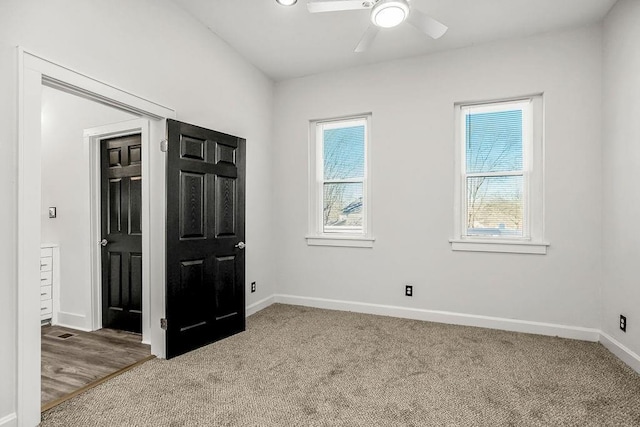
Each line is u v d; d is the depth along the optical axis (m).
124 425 1.68
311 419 1.73
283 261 4.03
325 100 3.81
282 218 4.03
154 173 2.56
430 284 3.36
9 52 1.61
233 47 3.29
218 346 2.72
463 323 3.22
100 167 3.25
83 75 1.94
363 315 3.53
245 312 3.31
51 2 1.79
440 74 3.31
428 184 3.36
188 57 2.74
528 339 2.84
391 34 2.99
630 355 2.31
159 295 2.54
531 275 3.01
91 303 3.18
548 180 2.95
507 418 1.74
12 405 1.62
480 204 3.28
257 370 2.28
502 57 3.09
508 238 3.16
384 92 3.54
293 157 3.98
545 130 2.96
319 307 3.82
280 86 4.03
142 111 2.35
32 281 1.69
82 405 1.85
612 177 2.60
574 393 1.98
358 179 3.75
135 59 2.28
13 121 1.62
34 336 1.70
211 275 2.82
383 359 2.45
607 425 1.68
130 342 2.86
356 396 1.95
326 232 3.90
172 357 2.49
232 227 3.04
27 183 1.67
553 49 2.93
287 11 2.70
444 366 2.34
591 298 2.83
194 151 2.68
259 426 1.67
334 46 3.25
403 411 1.80
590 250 2.83
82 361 2.48
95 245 3.21
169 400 1.91
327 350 2.62
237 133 3.38
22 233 1.64
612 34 2.59
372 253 3.60
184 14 2.70
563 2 2.53
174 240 2.51
